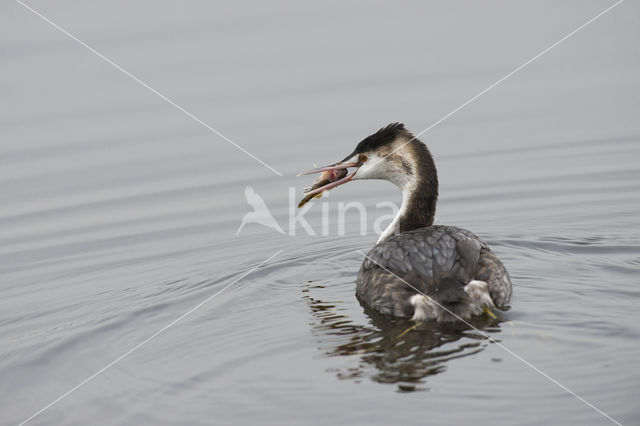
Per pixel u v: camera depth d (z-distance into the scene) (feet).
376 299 36.50
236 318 37.11
